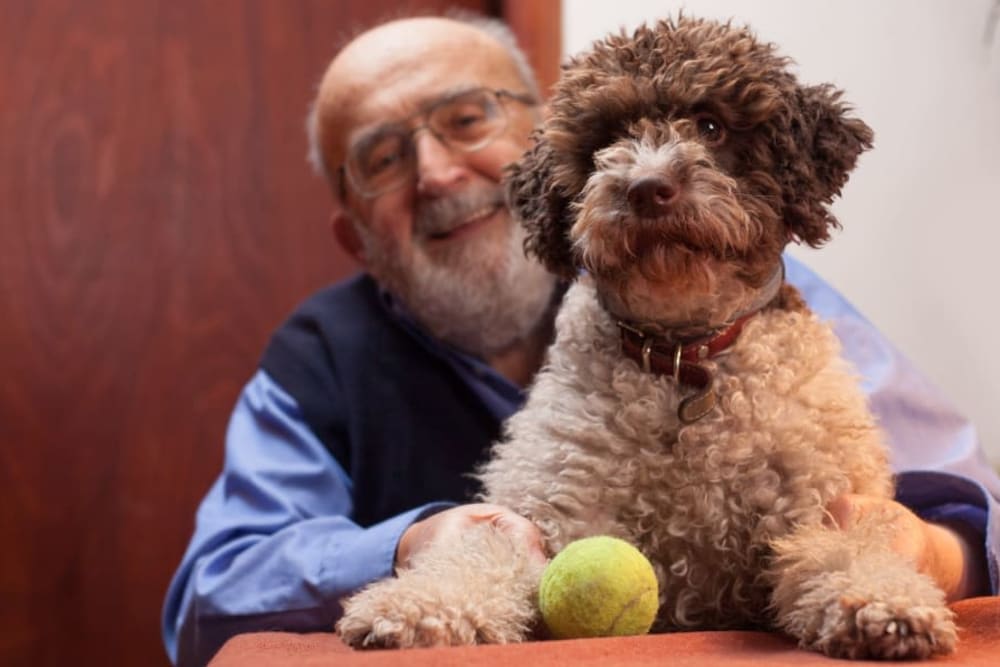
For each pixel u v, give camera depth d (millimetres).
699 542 1542
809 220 1598
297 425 2338
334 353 2381
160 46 3174
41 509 3104
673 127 1578
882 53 2877
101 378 3139
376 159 2426
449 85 2404
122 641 3123
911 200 2867
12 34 3111
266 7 3221
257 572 1949
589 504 1562
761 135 1598
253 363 3199
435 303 2342
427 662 1143
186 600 2100
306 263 3229
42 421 3109
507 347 2467
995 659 1205
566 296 1858
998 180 2857
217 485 2426
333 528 1991
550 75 3006
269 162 3219
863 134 1665
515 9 3027
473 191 2354
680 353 1599
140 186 3164
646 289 1572
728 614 1555
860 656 1223
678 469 1549
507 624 1379
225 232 3199
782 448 1540
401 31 2506
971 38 2861
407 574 1465
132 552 3137
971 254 2871
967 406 2863
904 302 2873
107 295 3146
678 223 1514
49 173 3125
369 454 2285
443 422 2301
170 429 3164
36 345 3113
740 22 2732
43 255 3119
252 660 1249
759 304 1652
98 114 3150
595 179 1584
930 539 1573
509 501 1630
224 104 3203
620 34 1715
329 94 2502
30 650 3084
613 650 1223
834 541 1405
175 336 3172
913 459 2057
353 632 1339
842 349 2021
